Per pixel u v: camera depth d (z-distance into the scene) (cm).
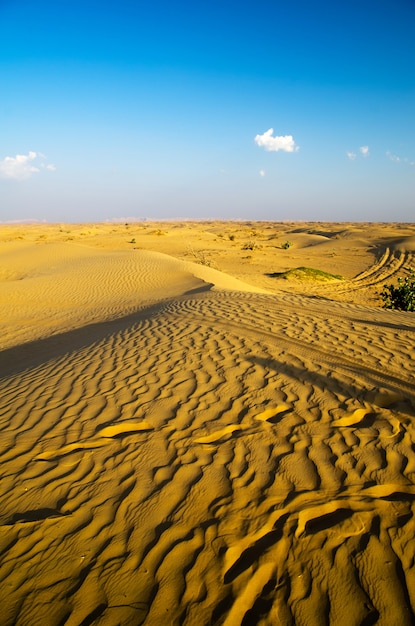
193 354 608
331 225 13012
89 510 287
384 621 197
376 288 2319
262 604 210
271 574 226
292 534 250
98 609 212
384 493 285
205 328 765
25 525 275
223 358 580
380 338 674
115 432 399
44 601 219
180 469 326
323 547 240
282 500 281
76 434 394
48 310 1542
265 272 2908
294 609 206
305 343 640
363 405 417
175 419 409
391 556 231
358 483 296
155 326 836
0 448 379
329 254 4012
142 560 241
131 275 2131
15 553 252
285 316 857
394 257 3566
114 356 648
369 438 354
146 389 491
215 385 486
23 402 493
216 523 265
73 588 226
